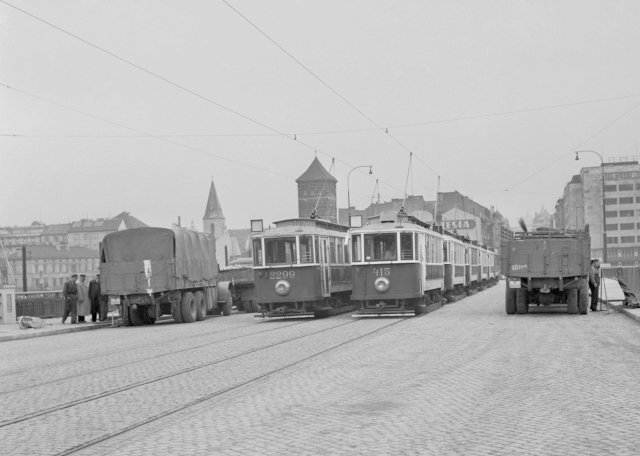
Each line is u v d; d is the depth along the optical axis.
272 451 7.78
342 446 7.91
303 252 30.39
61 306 40.72
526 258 27.98
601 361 14.32
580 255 27.62
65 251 182.12
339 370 13.98
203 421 9.57
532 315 28.06
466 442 7.94
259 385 12.48
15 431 9.52
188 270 33.66
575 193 159.50
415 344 18.31
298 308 30.77
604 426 8.60
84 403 11.45
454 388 11.56
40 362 18.06
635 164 152.12
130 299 32.34
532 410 9.66
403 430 8.62
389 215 30.30
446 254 38.88
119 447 8.29
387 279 28.84
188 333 25.72
